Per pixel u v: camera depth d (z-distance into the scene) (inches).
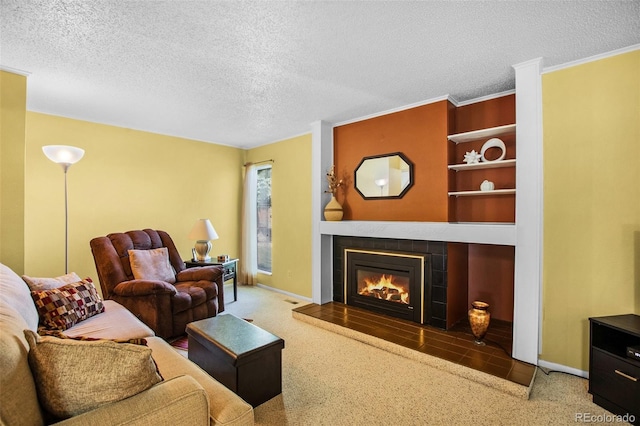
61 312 83.6
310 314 140.6
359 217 153.3
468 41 82.9
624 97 86.2
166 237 155.6
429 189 128.3
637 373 72.3
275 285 196.1
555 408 79.0
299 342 118.6
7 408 34.7
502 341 110.3
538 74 94.1
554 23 74.7
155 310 114.8
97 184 151.4
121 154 159.2
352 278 151.4
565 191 94.0
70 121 143.6
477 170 126.3
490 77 106.0
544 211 97.2
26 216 132.4
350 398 83.3
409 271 130.2
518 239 97.9
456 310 127.1
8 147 93.8
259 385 79.7
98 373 42.3
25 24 73.2
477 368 92.3
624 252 86.2
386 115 141.7
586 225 91.2
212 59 91.8
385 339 113.2
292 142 184.2
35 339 43.1
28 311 65.3
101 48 85.0
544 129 97.1
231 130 171.3
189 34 78.7
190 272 144.3
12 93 96.0
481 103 124.5
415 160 132.4
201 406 46.6
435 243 123.3
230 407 50.8
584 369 91.7
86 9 67.9
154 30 76.7
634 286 85.0
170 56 89.8
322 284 157.6
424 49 87.0
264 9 68.9
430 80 108.1
